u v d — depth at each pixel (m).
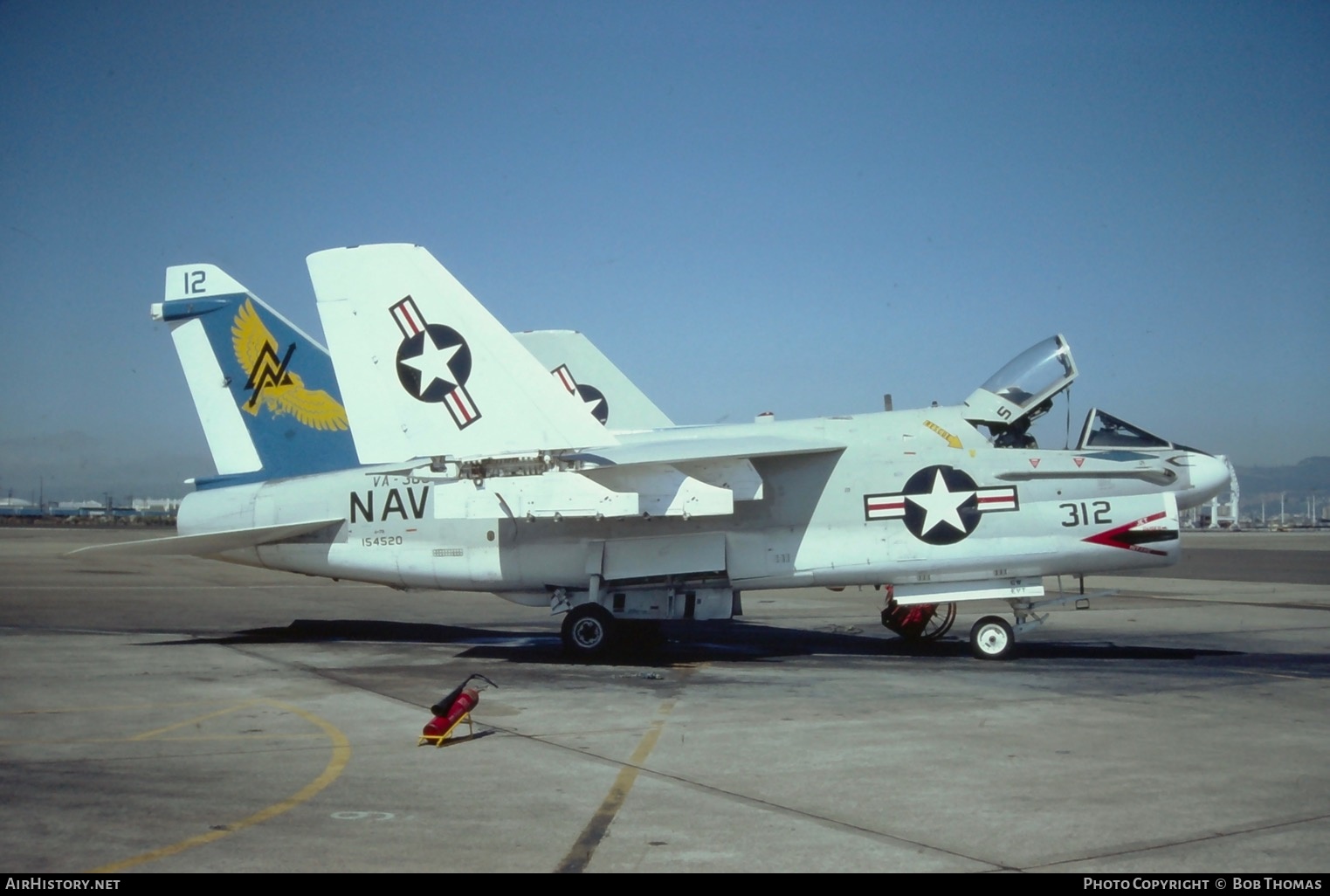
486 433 14.07
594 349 19.81
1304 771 7.56
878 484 14.54
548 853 5.70
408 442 14.24
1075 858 5.62
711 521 14.74
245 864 5.52
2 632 16.89
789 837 5.98
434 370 14.20
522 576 15.09
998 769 7.61
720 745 8.46
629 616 14.74
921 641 16.45
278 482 16.14
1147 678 12.25
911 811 6.52
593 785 7.17
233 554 16.08
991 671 12.95
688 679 12.21
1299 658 14.24
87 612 20.52
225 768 7.66
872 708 10.17
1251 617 20.28
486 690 11.37
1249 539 85.06
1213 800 6.79
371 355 14.34
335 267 14.39
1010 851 5.74
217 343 16.53
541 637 17.16
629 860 5.58
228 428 16.48
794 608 23.84
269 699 10.72
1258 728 9.14
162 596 25.12
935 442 14.64
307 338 16.42
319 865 5.49
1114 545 14.21
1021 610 14.62
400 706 10.32
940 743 8.52
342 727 9.21
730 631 18.34
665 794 6.93
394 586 15.88
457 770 7.61
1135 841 5.93
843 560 14.52
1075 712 9.96
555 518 13.86
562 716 9.77
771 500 14.71
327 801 6.77
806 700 10.72
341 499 15.67
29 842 5.89
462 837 5.98
